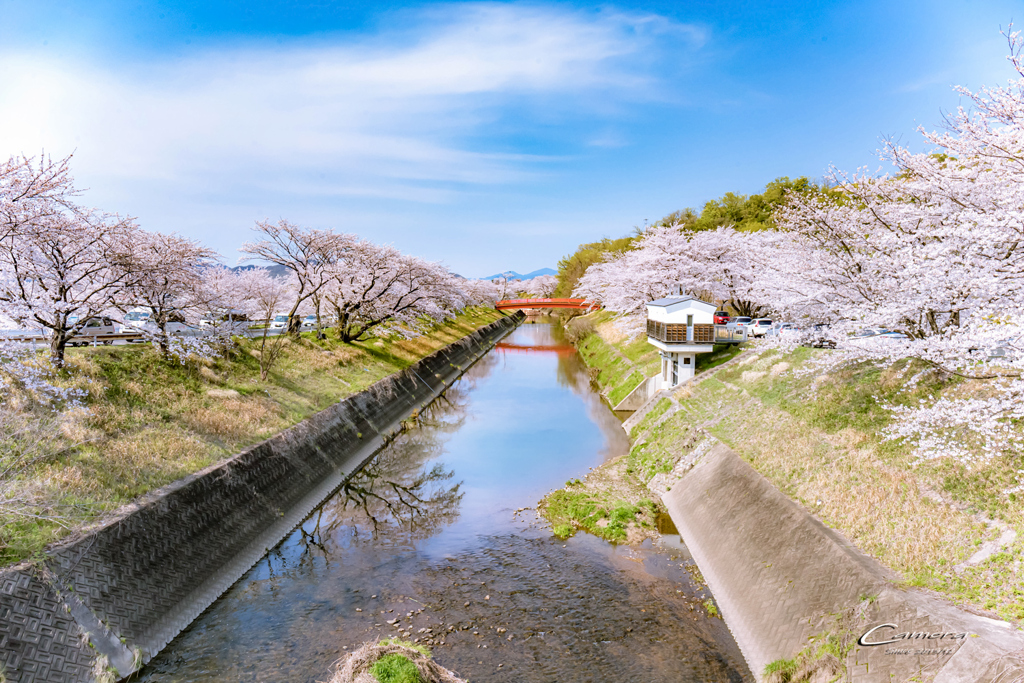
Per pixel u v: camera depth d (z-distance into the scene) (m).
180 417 20.14
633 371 39.19
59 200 15.59
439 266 48.12
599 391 43.06
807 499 15.28
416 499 22.59
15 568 11.04
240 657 12.48
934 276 14.12
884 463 15.17
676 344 30.41
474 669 12.05
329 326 48.16
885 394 18.25
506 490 23.31
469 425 33.94
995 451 12.34
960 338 12.86
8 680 9.84
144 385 21.05
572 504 20.81
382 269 40.16
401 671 10.59
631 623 13.72
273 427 22.78
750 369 27.50
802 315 21.97
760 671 11.59
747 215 63.91
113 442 16.72
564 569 16.47
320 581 15.98
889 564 11.70
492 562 17.00
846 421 18.34
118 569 12.80
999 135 12.86
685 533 18.41
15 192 14.46
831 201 20.14
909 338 17.56
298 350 34.09
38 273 17.58
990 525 11.52
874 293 18.22
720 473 19.56
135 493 15.07
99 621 11.72
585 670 11.99
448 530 19.44
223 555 16.00
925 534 12.02
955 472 13.34
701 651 12.55
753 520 15.95
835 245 19.59
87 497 14.00
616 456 27.30
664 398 30.03
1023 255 13.18
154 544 14.09
